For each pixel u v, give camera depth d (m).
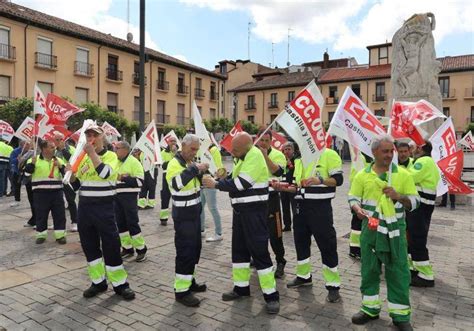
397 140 5.73
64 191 8.32
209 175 4.80
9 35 28.55
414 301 4.68
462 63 44.09
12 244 7.28
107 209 4.80
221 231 7.72
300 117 4.64
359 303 4.63
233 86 56.22
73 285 5.27
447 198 11.59
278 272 5.53
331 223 4.79
